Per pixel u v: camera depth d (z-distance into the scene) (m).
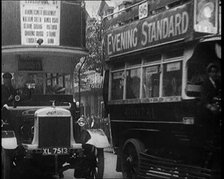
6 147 7.22
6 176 7.45
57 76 8.66
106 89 9.43
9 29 7.22
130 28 8.25
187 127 6.73
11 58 8.01
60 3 7.39
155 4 7.68
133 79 8.30
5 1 7.20
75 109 8.29
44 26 7.30
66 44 7.47
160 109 7.36
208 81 6.50
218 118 6.41
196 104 6.54
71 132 7.61
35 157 7.41
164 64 7.28
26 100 8.15
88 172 8.25
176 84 6.93
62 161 7.83
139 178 7.71
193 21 6.49
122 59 8.64
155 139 7.74
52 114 7.48
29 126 7.63
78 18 7.66
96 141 7.75
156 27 7.41
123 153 8.46
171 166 7.04
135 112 8.20
